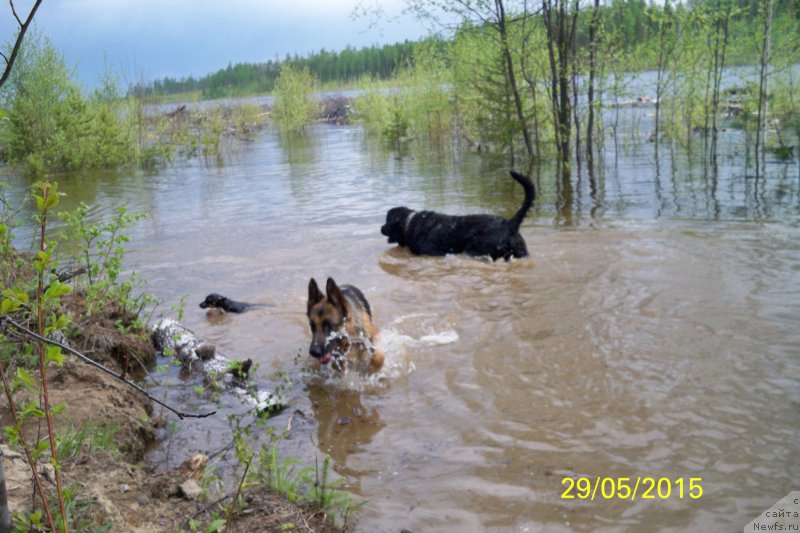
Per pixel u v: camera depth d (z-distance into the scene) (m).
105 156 21.69
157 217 12.88
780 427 4.21
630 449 4.10
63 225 12.12
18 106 20.61
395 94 25.73
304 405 5.14
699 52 16.86
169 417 5.11
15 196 15.90
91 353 5.84
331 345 5.48
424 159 19.38
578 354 5.54
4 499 2.34
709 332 5.72
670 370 5.10
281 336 6.61
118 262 6.50
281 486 3.79
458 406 4.85
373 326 6.18
